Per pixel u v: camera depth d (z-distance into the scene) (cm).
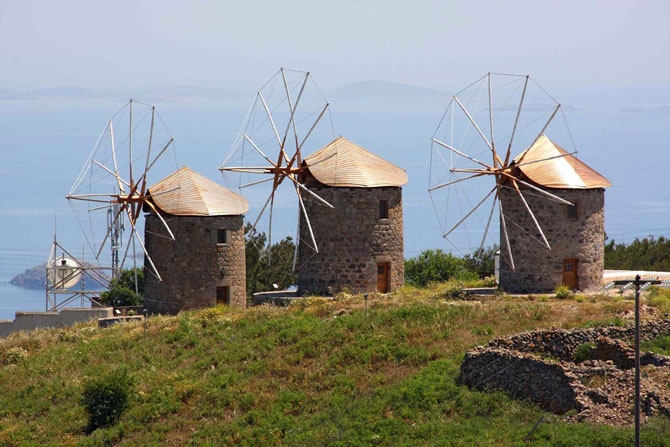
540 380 6131
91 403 7600
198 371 8288
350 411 6762
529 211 10706
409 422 6341
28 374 8931
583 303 9188
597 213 11162
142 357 8931
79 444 7156
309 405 7119
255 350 8494
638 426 5022
